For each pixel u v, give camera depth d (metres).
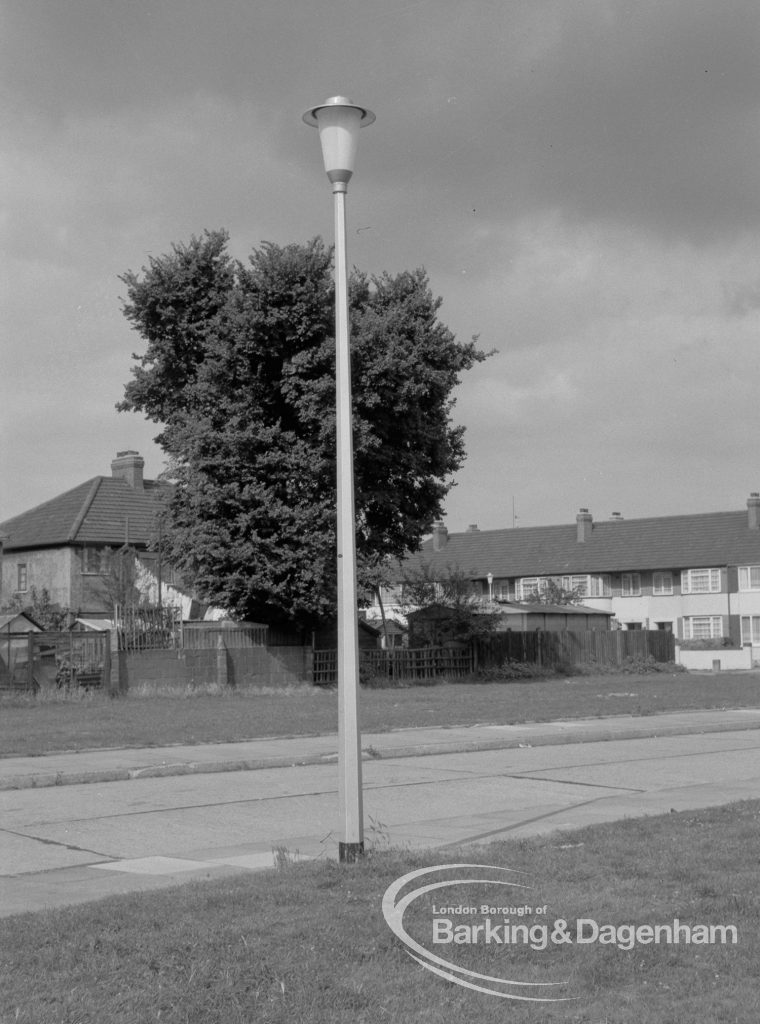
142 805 13.69
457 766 17.47
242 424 36.19
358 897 7.51
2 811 13.36
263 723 23.45
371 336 35.22
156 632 34.28
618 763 17.58
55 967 5.95
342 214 9.38
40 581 57.03
